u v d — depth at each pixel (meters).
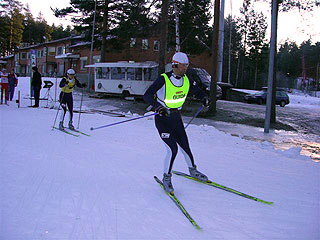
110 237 2.24
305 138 8.98
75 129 7.34
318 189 3.58
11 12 58.62
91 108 14.16
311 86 57.69
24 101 14.40
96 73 18.36
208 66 24.28
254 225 2.55
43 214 2.60
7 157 4.38
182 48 18.08
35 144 5.39
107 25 20.70
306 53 62.12
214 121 11.79
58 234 2.25
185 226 2.48
